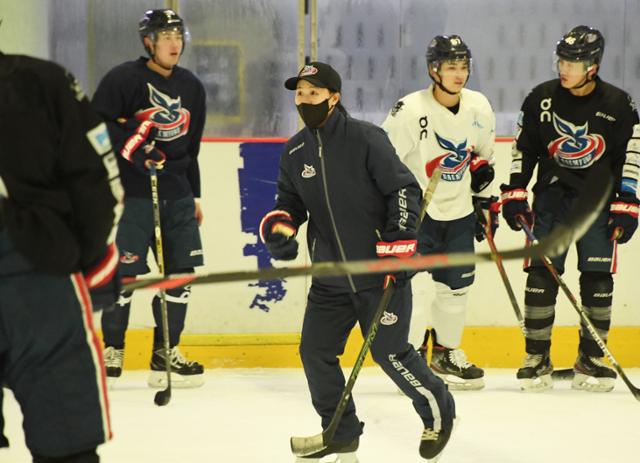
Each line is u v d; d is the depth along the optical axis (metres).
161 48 16.02
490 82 19.45
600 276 16.80
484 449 12.82
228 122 19.19
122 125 16.02
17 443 12.96
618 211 16.22
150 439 13.28
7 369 7.42
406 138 16.16
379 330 10.80
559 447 12.98
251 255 18.75
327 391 10.98
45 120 7.19
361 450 12.77
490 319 18.97
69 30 18.89
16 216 7.06
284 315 18.83
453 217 16.52
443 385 11.12
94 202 7.28
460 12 19.25
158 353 16.94
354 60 19.20
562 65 15.88
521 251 7.38
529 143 16.77
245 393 16.50
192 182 17.05
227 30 19.02
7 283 7.20
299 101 10.70
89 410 7.38
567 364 18.98
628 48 19.42
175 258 16.75
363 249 10.98
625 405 15.70
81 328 7.36
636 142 16.19
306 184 11.01
